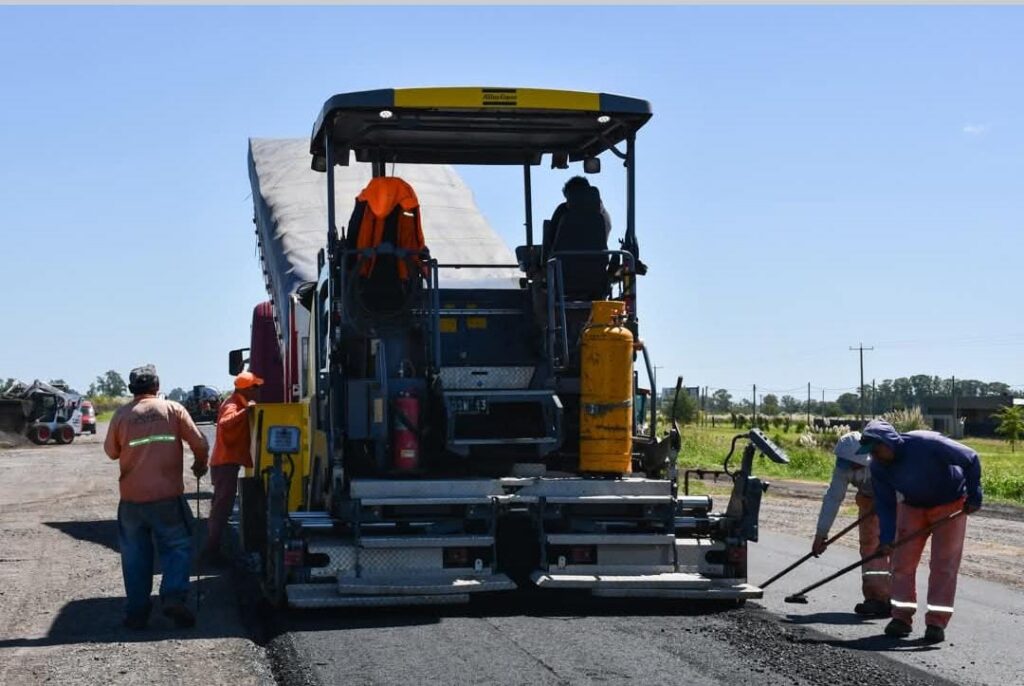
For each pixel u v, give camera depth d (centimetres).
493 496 855
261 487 1062
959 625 837
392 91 905
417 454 873
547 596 924
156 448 821
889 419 3525
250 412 1232
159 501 819
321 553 841
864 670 673
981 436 7919
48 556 1214
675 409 928
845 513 1672
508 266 1026
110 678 666
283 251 1424
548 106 921
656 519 883
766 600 931
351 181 1413
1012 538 1410
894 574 793
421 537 846
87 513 1667
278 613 850
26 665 702
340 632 773
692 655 703
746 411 12850
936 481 779
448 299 955
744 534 888
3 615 876
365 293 907
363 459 894
